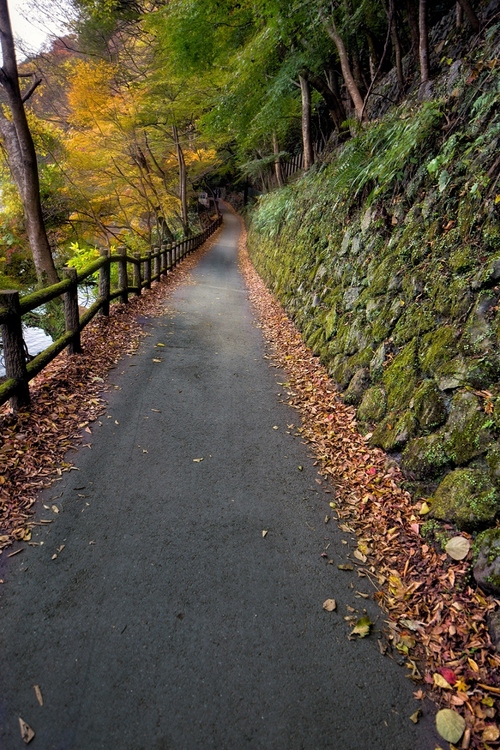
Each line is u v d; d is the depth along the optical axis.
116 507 2.82
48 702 1.71
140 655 1.92
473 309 3.10
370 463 3.50
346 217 6.43
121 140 15.62
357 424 4.06
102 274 6.70
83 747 1.58
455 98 4.38
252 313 9.27
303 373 5.58
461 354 3.06
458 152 3.91
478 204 3.40
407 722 1.76
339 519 2.96
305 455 3.73
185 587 2.29
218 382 5.09
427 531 2.68
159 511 2.83
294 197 11.02
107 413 4.00
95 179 15.61
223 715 1.72
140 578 2.32
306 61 8.30
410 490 3.04
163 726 1.66
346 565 2.56
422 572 2.47
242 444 3.78
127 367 5.20
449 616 2.18
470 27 5.37
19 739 1.58
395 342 3.99
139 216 21.83
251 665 1.93
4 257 12.21
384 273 4.63
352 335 4.93
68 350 5.09
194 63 10.09
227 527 2.77
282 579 2.41
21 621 2.02
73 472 3.11
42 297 4.00
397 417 3.52
